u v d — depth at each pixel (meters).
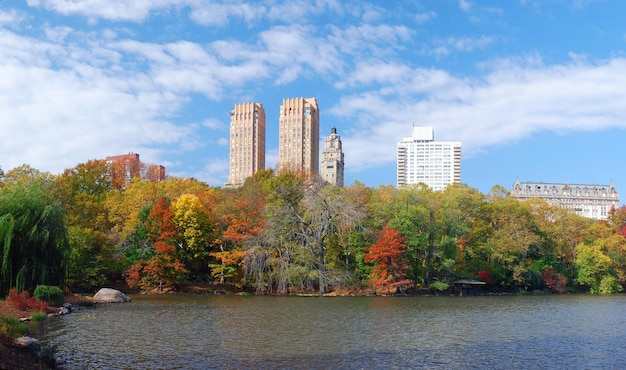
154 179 141.50
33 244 48.84
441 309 56.81
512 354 30.05
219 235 85.44
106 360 26.86
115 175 123.94
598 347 32.59
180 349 30.12
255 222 84.88
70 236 69.38
